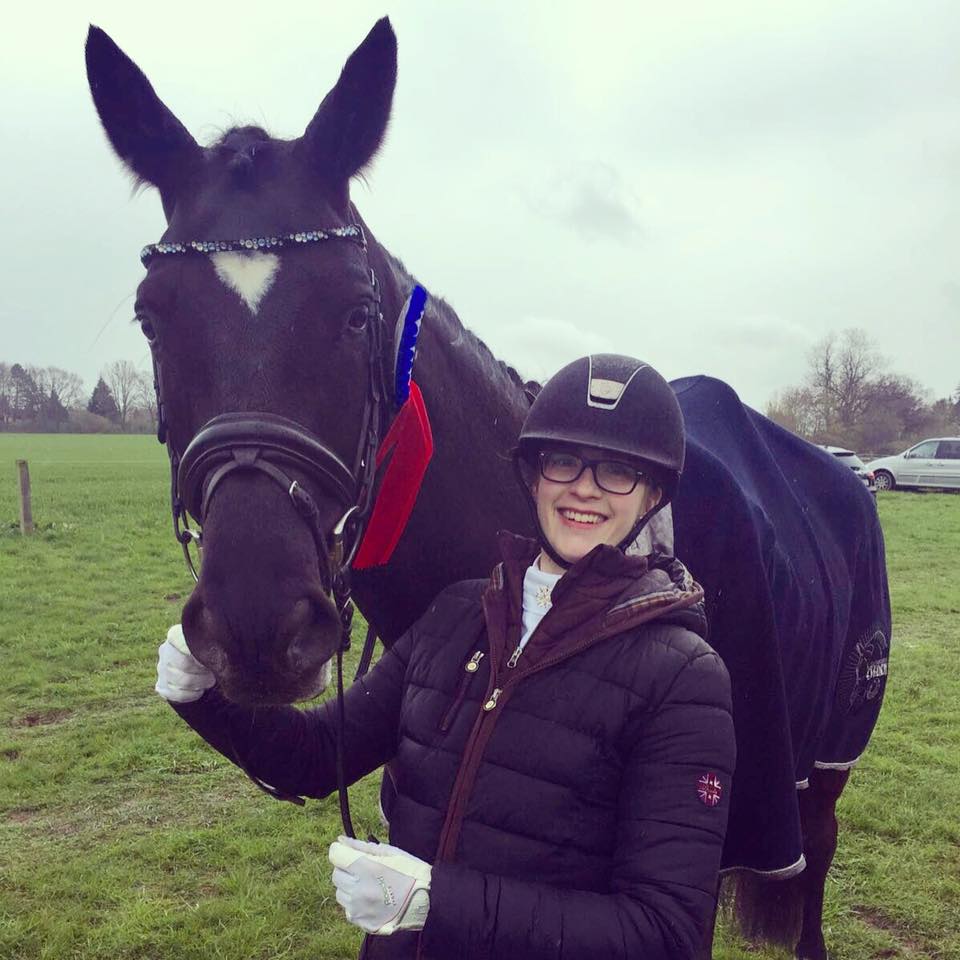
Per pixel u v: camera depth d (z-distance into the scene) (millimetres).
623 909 1000
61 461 24656
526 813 1084
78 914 2652
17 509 12180
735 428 2119
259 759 1313
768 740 1605
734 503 1638
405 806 1200
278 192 1325
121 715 4312
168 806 3396
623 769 1101
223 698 1279
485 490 1702
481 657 1201
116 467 21734
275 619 1113
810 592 1973
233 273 1256
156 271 1286
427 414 1591
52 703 4465
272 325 1241
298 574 1158
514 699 1127
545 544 1211
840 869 3008
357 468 1351
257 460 1199
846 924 2697
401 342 1409
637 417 1207
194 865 2973
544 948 975
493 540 1714
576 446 1201
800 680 1943
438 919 976
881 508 15023
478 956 981
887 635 2408
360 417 1356
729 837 1647
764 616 1615
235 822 3250
